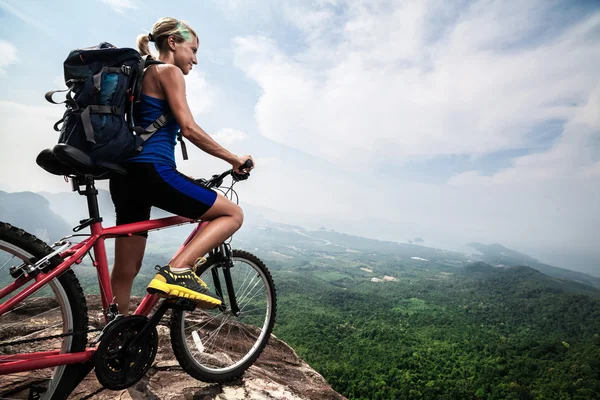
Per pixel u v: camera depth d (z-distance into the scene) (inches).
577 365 4323.3
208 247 77.7
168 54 83.7
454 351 5108.3
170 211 78.6
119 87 65.8
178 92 72.2
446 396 3422.7
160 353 95.5
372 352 4758.9
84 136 63.1
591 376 3981.3
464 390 3577.8
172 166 76.0
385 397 3331.7
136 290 2898.6
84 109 63.4
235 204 84.3
